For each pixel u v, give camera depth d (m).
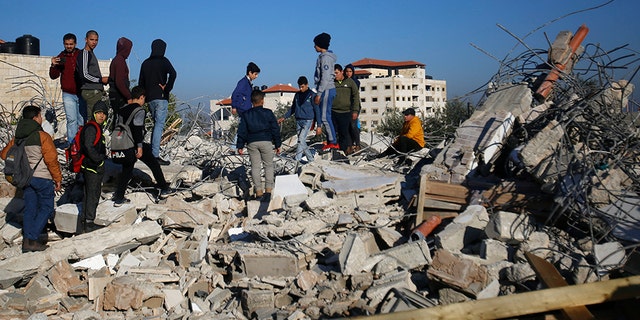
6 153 7.72
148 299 6.66
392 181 8.32
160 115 9.98
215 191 9.52
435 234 7.29
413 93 74.50
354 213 7.66
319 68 10.80
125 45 9.73
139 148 8.63
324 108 10.91
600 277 5.73
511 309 4.96
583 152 6.99
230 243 7.48
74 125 10.34
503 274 6.05
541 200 7.09
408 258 6.51
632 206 6.51
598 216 6.47
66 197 9.62
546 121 8.70
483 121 8.97
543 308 5.02
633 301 5.27
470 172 8.34
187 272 7.25
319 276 6.58
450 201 7.64
